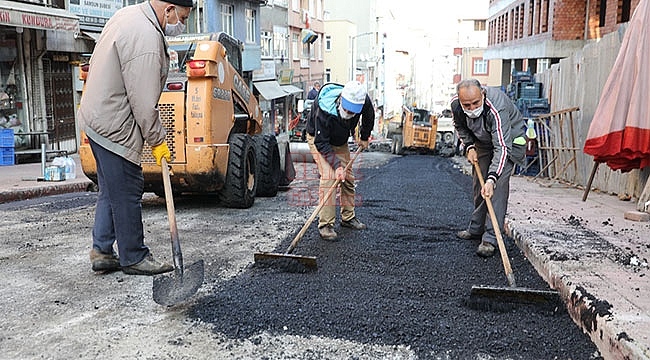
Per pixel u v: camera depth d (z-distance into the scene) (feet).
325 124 16.52
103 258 13.51
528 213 19.79
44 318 10.96
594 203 22.30
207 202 24.06
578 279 11.99
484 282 13.32
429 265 14.61
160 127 12.43
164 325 10.68
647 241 15.58
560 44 50.98
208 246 16.34
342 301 11.90
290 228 18.81
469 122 15.43
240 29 80.07
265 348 9.80
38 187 26.91
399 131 84.38
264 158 25.27
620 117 19.85
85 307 11.51
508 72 90.17
